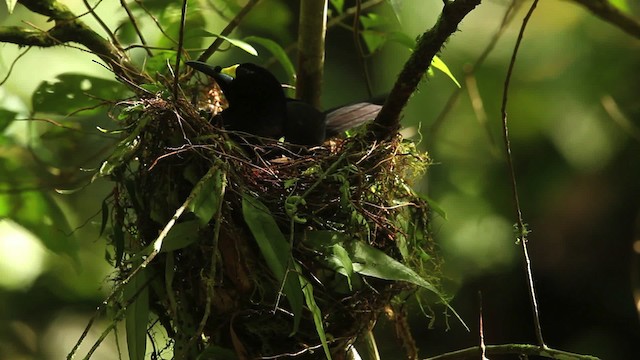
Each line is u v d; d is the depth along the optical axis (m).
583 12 12.48
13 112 8.28
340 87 12.56
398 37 8.45
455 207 12.75
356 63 12.70
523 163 12.91
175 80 6.41
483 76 12.29
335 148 6.93
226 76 7.96
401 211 6.88
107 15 10.81
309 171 6.52
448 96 12.28
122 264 6.58
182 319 6.32
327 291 6.37
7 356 13.03
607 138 12.77
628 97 12.70
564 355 6.51
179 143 6.43
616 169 13.05
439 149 12.55
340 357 6.57
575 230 13.48
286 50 9.40
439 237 12.75
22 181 8.63
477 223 12.84
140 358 6.02
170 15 8.64
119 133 7.72
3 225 12.70
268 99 7.97
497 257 13.14
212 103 8.51
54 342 13.27
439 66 7.58
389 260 6.30
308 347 6.24
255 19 9.79
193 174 6.34
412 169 7.12
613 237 13.48
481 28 12.44
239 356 6.20
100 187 13.02
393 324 7.49
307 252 6.30
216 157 6.16
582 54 12.55
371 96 8.77
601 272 13.77
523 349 6.60
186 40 7.75
